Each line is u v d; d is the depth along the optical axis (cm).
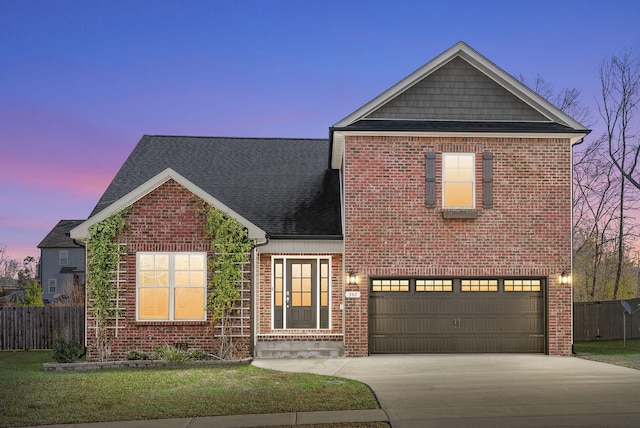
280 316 1791
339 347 1673
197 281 1645
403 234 1675
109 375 1338
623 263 3397
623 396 1070
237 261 1630
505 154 1691
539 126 1719
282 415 944
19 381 1258
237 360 1532
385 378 1284
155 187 1639
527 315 1694
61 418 939
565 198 1688
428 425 880
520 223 1680
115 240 1622
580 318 2234
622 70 3198
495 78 1777
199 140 2278
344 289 1689
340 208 1897
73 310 2102
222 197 1942
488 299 1695
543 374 1327
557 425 876
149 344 1612
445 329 1689
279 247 1748
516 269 1670
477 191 1683
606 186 3316
